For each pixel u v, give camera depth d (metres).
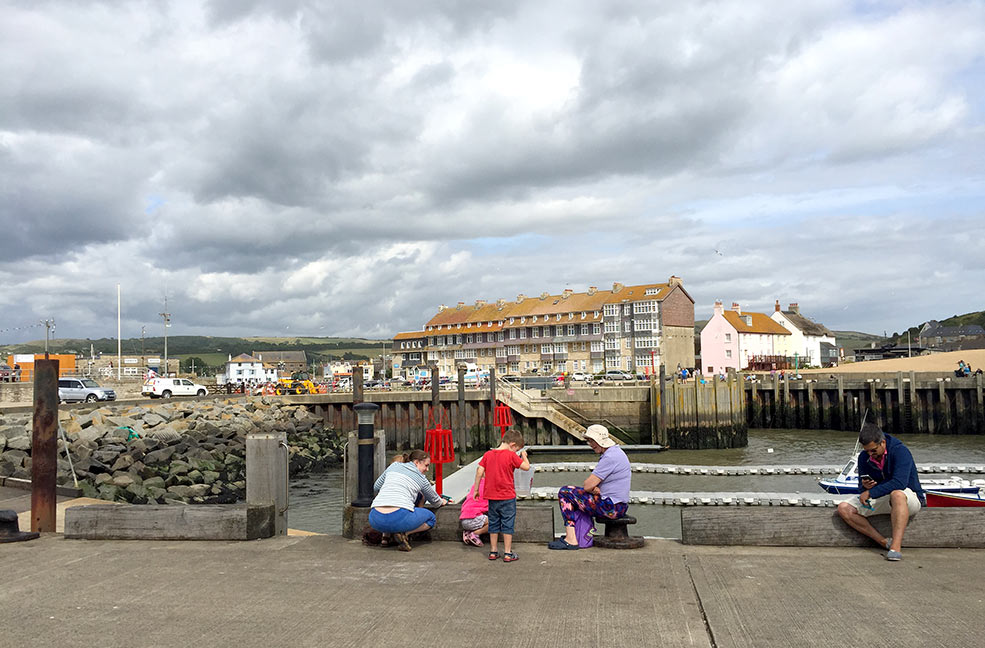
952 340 141.75
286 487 9.52
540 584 6.75
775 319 117.00
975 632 5.26
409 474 8.46
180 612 6.00
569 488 8.38
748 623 5.53
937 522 7.85
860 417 49.06
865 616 5.66
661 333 97.75
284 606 6.14
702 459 35.41
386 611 5.98
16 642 5.32
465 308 129.25
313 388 60.84
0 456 25.61
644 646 5.10
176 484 26.45
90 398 47.91
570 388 44.50
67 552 8.22
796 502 19.05
